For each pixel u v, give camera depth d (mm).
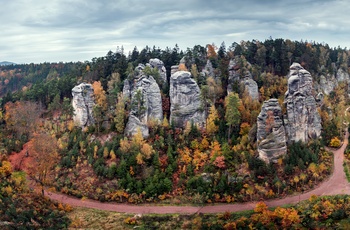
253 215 89500
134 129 130875
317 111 129000
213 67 166625
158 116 141125
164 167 116812
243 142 121750
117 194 107750
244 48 183875
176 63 169000
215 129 130250
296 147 117250
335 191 102000
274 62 173125
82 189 111875
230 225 83812
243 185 107188
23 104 151250
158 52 180750
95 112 136000
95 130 136750
